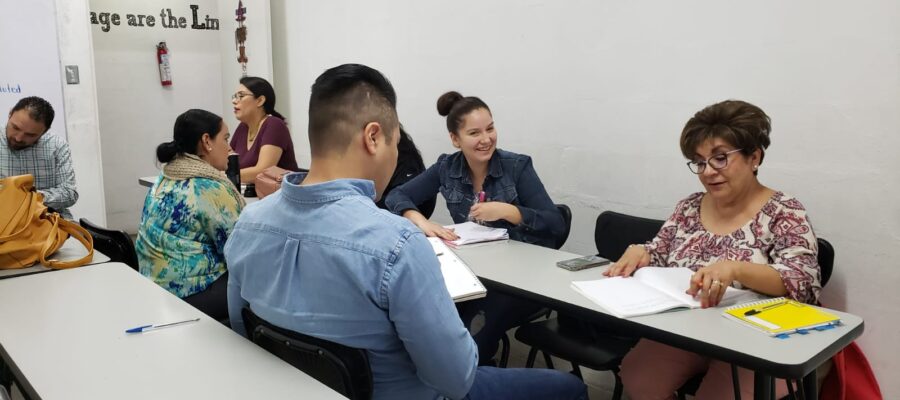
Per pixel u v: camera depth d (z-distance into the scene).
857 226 2.15
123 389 1.05
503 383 1.44
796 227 1.71
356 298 1.04
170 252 2.18
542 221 2.34
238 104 3.86
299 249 1.09
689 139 1.81
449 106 2.89
